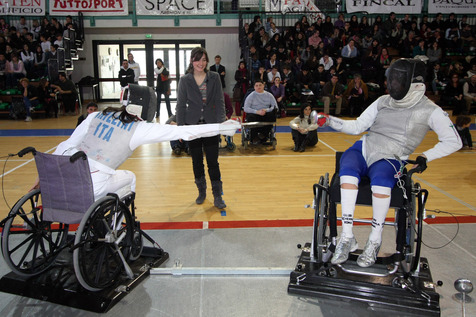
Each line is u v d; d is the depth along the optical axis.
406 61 2.60
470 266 3.09
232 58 14.33
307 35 12.56
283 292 2.75
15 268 2.66
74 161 2.48
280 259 3.18
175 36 14.15
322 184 2.89
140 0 13.39
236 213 4.17
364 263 2.66
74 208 2.62
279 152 7.05
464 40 13.23
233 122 2.91
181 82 3.98
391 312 2.53
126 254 2.87
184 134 2.80
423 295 2.51
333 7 13.93
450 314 2.52
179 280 2.89
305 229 3.76
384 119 2.76
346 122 2.85
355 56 12.33
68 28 12.59
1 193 4.78
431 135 8.85
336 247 2.68
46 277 2.76
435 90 12.28
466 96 11.25
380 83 11.80
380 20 12.95
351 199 2.60
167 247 3.38
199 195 4.41
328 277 2.69
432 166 6.11
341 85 11.27
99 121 2.82
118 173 2.89
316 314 2.51
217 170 4.18
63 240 2.94
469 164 6.24
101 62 14.45
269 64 11.84
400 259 2.59
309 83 11.48
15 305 2.59
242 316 2.50
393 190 2.61
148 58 14.26
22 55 12.22
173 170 5.82
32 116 11.29
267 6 13.47
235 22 13.88
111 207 2.67
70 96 11.51
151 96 2.85
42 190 2.67
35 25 13.15
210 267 3.03
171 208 4.32
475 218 4.00
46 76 12.08
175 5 13.45
